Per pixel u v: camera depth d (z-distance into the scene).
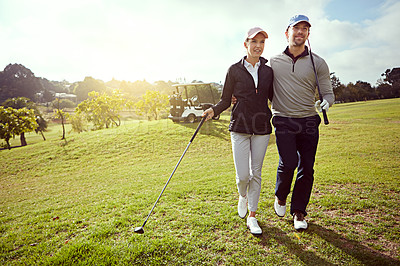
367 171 5.01
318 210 2.96
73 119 39.94
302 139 2.56
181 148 12.39
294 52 2.49
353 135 11.70
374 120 16.70
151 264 2.02
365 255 2.01
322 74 2.48
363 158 6.88
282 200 2.69
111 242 2.39
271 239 2.34
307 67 2.43
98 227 2.83
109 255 2.13
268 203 3.25
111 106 41.47
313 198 3.37
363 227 2.48
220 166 8.36
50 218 3.68
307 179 2.49
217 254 2.15
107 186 6.77
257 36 2.33
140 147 12.95
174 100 16.78
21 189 8.10
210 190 4.31
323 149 9.06
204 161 9.80
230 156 10.55
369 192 3.51
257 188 2.55
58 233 2.91
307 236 2.36
